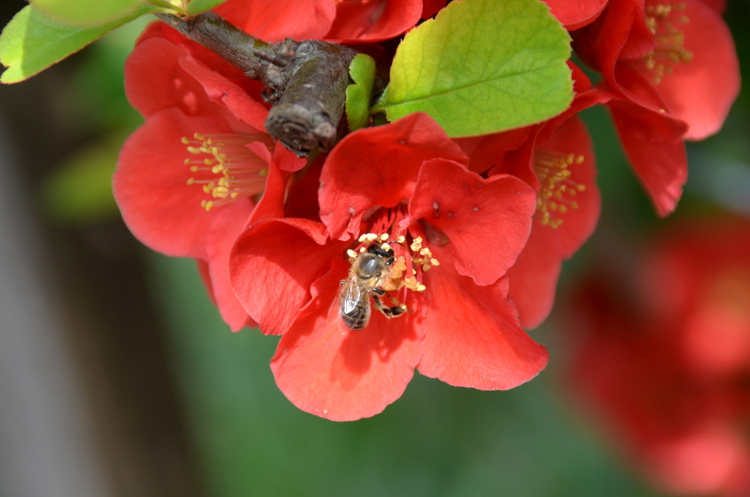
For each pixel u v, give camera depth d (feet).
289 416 2.24
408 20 1.07
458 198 1.07
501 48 1.05
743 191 1.29
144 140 1.15
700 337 1.27
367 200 1.08
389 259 1.11
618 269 1.30
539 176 1.14
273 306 1.09
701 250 1.27
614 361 1.30
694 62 1.19
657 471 1.30
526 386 1.94
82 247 1.33
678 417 1.29
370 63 1.06
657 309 1.28
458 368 1.11
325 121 1.04
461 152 1.05
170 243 1.16
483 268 1.09
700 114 1.19
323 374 1.11
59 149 1.32
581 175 1.17
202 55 1.09
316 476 2.13
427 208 1.08
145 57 1.12
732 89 1.19
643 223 1.30
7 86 1.29
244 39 1.06
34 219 1.30
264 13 1.09
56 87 1.31
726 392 1.28
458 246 1.09
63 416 1.33
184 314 2.31
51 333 1.31
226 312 1.14
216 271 1.15
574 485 1.97
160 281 2.21
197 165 1.15
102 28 1.05
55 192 1.31
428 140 1.05
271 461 2.20
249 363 2.32
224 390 2.31
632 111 1.12
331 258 1.11
